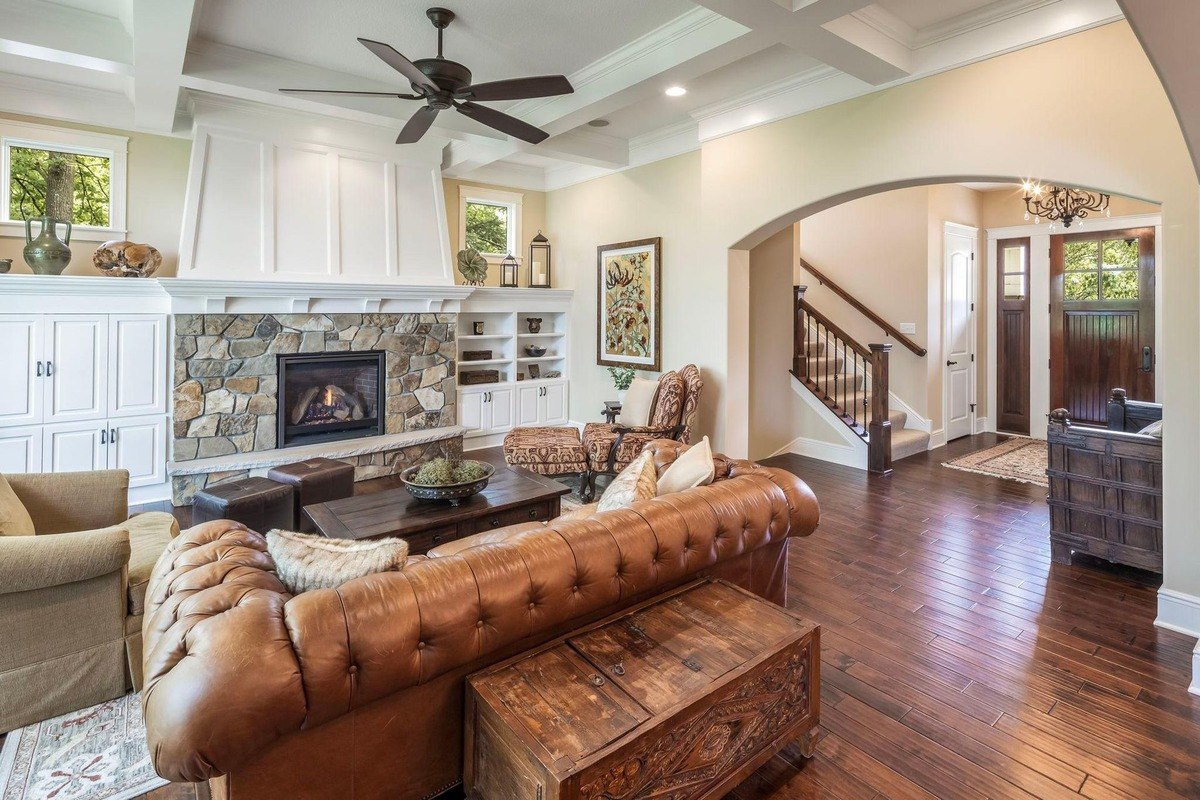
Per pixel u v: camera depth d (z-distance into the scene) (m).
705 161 5.25
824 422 6.27
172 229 5.21
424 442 5.90
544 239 7.23
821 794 1.94
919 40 3.68
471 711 1.71
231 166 5.00
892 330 6.81
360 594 1.57
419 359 6.12
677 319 5.80
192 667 1.35
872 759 2.08
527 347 7.38
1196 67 1.69
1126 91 2.99
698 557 2.28
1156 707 2.34
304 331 5.39
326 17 3.49
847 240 7.28
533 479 3.90
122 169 4.96
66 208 4.57
